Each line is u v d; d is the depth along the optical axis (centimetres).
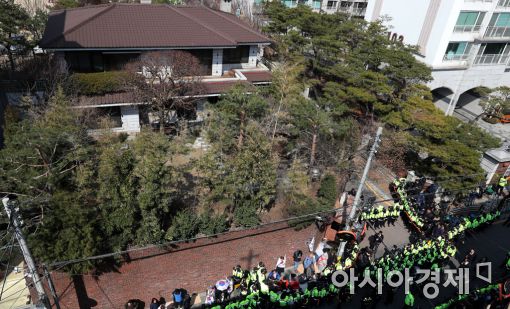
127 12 2770
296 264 1972
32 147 1634
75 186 1631
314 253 2039
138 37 2597
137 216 1689
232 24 3083
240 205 1919
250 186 1877
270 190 1895
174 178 1748
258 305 1698
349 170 2423
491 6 3369
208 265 1844
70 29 2486
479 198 2702
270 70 3256
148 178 1605
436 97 4031
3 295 1559
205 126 2362
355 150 2562
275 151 2331
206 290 1869
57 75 2341
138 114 2664
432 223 2227
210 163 1864
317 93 3372
